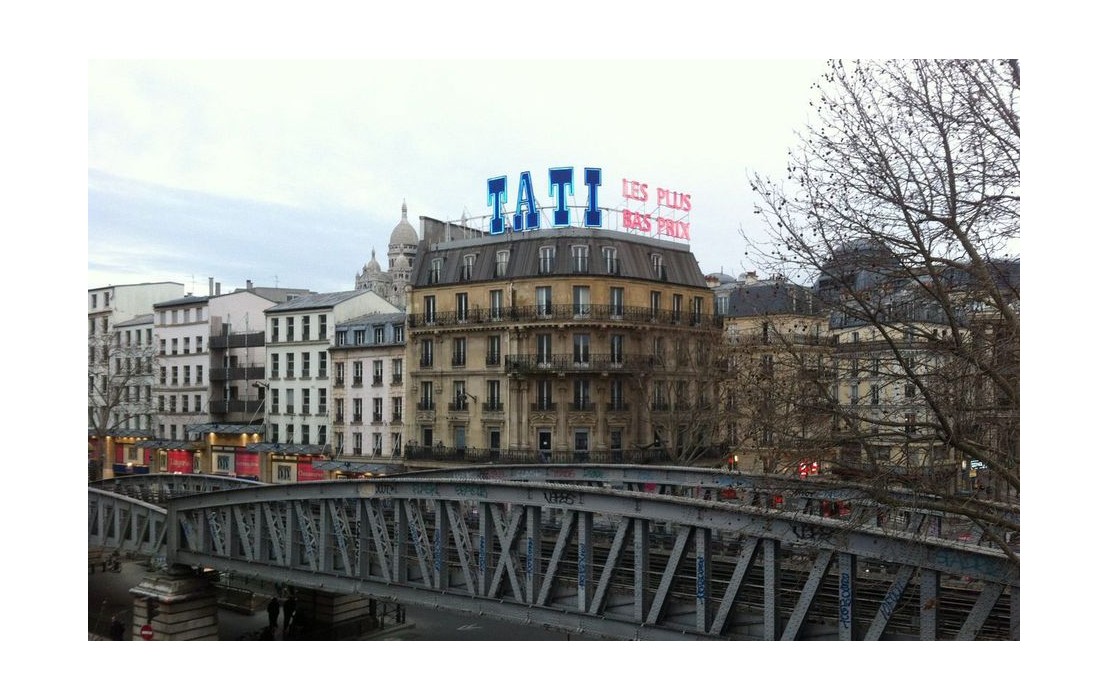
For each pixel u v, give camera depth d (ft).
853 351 54.19
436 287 180.75
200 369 236.22
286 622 111.65
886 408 57.93
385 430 189.26
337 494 73.72
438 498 65.57
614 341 166.61
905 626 51.57
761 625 50.01
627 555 75.97
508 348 169.68
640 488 96.68
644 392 159.53
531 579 59.36
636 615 53.36
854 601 45.62
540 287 167.63
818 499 49.29
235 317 235.20
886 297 52.13
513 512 62.18
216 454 224.94
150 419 245.45
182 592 93.71
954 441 44.91
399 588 68.64
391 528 93.71
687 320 174.50
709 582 50.44
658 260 176.96
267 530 84.79
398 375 188.14
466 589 65.26
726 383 95.09
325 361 203.72
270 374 214.28
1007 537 58.75
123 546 103.19
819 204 51.29
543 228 171.63
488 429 171.53
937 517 55.21
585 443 164.45
